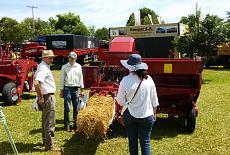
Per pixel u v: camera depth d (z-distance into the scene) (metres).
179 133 8.78
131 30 20.59
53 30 66.38
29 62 13.94
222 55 29.08
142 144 5.73
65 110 8.86
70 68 8.85
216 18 21.38
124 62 5.80
